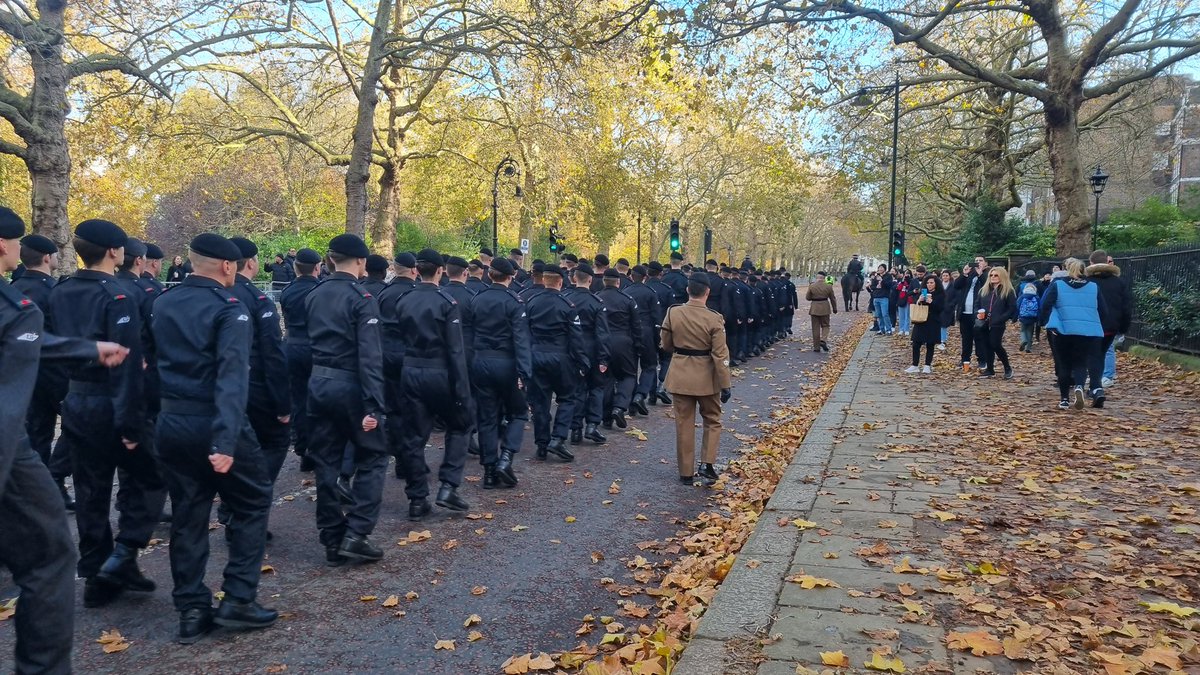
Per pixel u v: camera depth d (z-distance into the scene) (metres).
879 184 35.94
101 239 4.53
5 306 2.71
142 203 38.28
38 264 5.68
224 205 35.66
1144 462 6.81
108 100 18.17
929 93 27.38
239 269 5.15
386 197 25.20
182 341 3.92
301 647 3.97
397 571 5.03
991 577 4.28
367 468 5.14
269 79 23.14
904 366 14.80
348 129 28.48
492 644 4.02
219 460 3.78
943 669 3.29
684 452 7.20
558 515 6.27
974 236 28.88
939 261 36.47
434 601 4.56
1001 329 12.39
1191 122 36.22
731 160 49.00
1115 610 3.82
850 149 27.22
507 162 28.58
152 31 16.06
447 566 5.12
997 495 5.97
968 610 3.89
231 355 3.89
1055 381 12.12
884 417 9.48
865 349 18.08
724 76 14.60
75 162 19.45
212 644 3.99
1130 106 26.23
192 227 37.00
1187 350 13.29
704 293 7.08
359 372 4.95
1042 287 17.17
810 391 13.04
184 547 4.01
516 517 6.21
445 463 6.22
